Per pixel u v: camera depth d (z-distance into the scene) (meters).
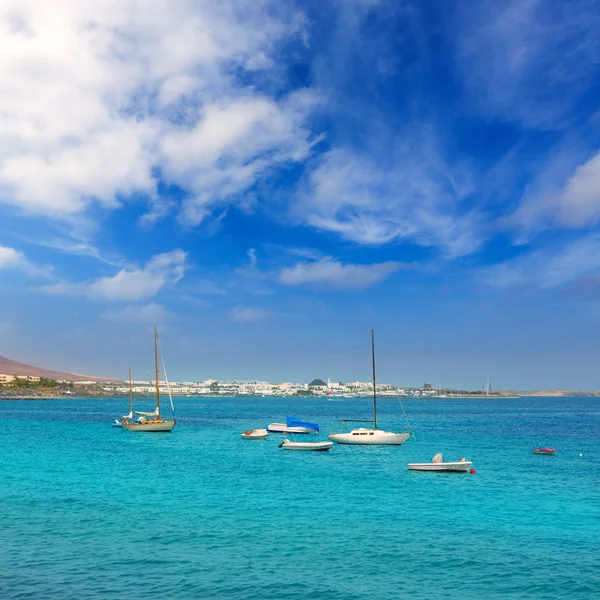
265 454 77.88
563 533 34.94
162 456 73.81
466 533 34.81
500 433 122.38
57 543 31.81
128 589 25.27
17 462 65.69
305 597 24.84
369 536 33.97
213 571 27.70
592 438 108.75
